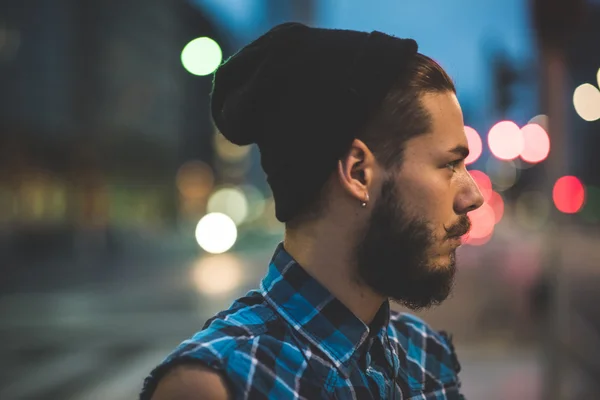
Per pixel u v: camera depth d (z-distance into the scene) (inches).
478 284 587.2
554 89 181.8
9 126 1237.7
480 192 43.6
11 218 1197.7
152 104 1865.2
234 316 41.9
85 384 278.1
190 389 37.2
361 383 41.1
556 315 191.6
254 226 1471.5
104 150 1505.9
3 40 1169.4
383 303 44.8
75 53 1427.2
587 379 232.8
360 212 42.1
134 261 912.3
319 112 40.8
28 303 523.5
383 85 40.8
